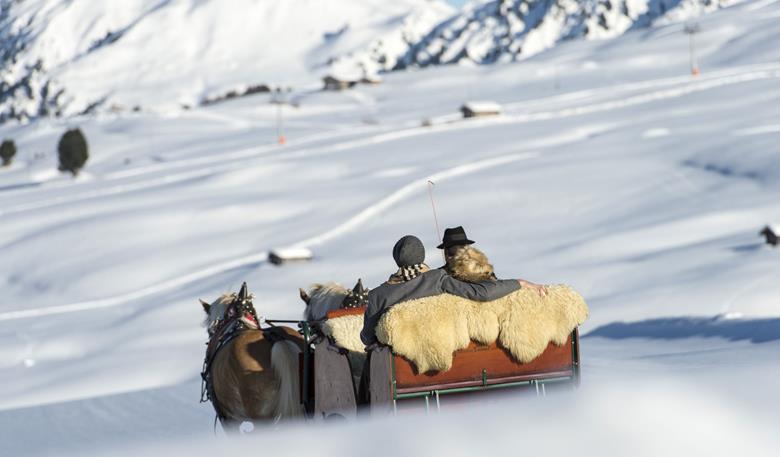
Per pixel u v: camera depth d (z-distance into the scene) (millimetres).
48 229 103125
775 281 45344
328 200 96062
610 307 47969
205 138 191750
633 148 98438
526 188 88812
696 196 78562
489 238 76812
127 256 89625
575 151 102438
